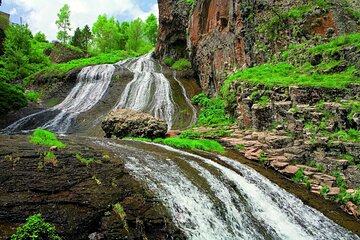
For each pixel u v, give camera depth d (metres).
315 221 9.06
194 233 7.52
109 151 10.19
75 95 28.88
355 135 11.12
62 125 22.16
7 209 5.99
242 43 21.03
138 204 7.46
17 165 7.21
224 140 14.77
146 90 27.58
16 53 35.28
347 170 10.44
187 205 8.16
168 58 37.00
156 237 7.00
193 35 29.23
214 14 25.59
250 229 8.41
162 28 38.56
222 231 8.03
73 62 40.28
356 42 15.23
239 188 9.83
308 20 19.06
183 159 11.09
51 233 5.91
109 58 41.91
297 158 11.74
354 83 12.88
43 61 40.38
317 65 16.03
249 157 12.54
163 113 23.86
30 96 28.12
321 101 13.12
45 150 8.39
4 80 32.03
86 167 8.06
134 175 8.55
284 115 13.70
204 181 9.55
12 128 21.17
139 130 16.66
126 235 6.68
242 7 21.31
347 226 8.77
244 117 16.05
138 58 40.78
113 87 28.77
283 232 8.56
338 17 18.50
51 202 6.52
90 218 6.62
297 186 10.66
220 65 23.59
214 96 24.53
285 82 15.02
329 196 9.95
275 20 20.06
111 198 7.28
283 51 19.39
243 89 16.64
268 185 10.46
